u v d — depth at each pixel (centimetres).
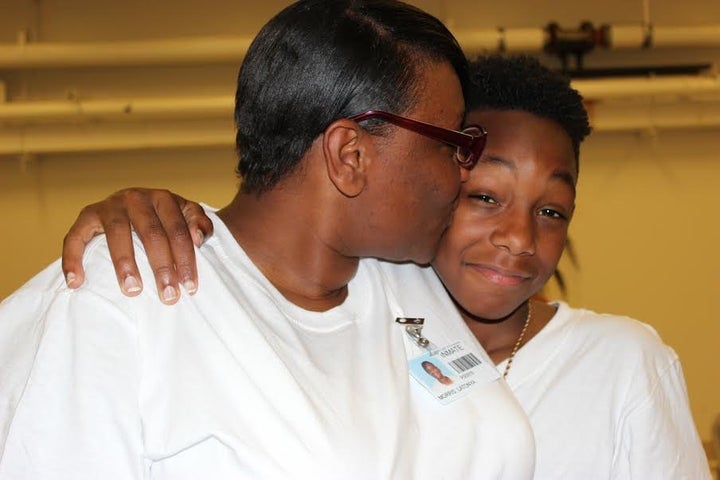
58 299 102
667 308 382
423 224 112
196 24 360
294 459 99
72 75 358
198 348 103
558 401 131
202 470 100
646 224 383
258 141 110
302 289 115
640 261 382
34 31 356
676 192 384
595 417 129
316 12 109
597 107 354
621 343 134
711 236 385
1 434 101
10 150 342
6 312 108
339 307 117
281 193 111
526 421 120
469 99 126
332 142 107
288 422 101
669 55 371
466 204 126
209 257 110
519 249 124
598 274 379
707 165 385
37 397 97
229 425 100
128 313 101
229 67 362
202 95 361
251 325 104
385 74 107
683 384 135
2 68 345
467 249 127
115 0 359
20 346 106
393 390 110
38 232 367
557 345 135
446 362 120
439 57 111
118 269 102
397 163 108
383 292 124
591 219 381
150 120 343
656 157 383
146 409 99
